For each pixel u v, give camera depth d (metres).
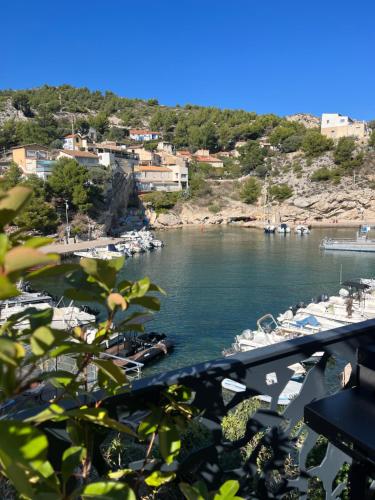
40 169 81.31
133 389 1.97
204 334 28.28
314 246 72.75
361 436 2.07
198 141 152.50
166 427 1.83
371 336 2.99
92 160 93.00
